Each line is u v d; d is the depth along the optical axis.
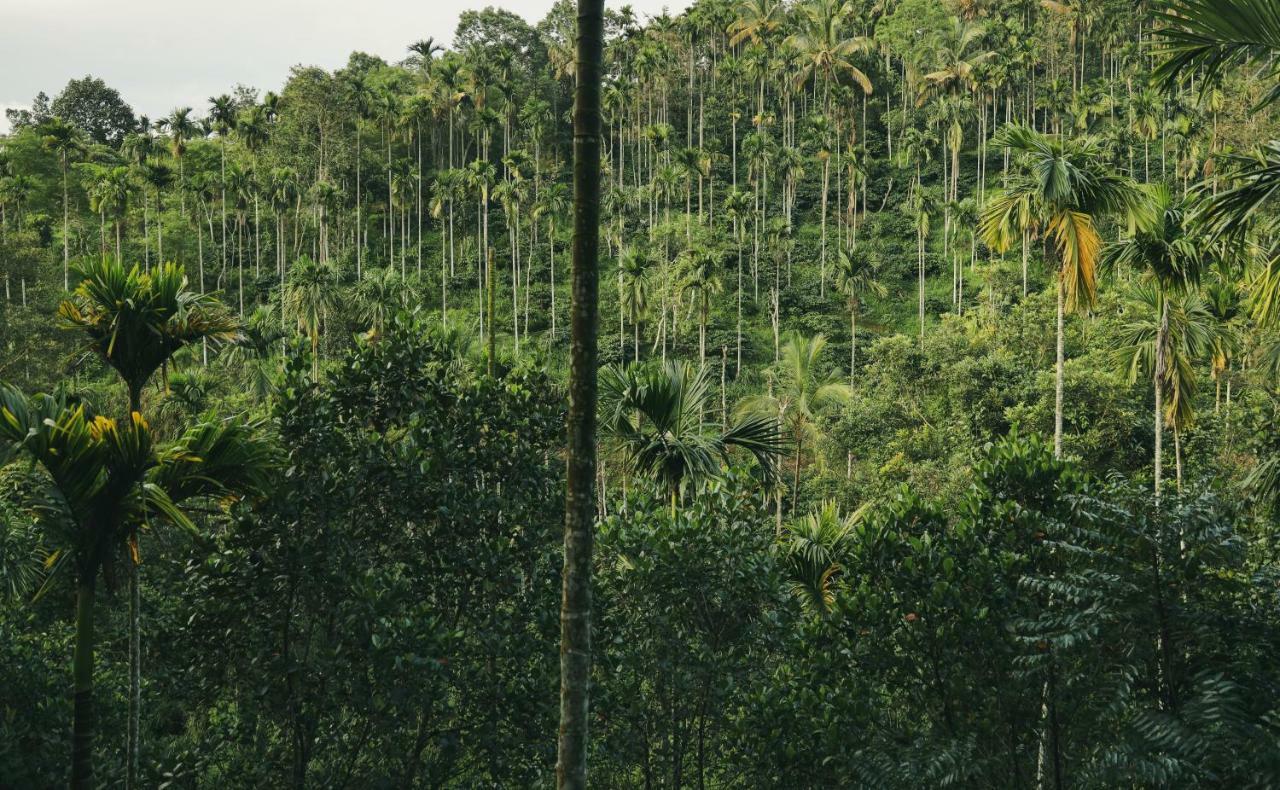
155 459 7.82
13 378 30.80
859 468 32.72
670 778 9.89
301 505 8.98
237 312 68.44
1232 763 5.75
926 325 64.38
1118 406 25.20
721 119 89.69
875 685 8.70
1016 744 7.91
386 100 79.62
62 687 10.42
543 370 10.57
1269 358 13.69
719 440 11.34
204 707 9.48
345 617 8.80
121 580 12.20
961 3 88.56
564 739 5.59
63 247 71.56
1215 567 6.68
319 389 9.73
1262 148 7.49
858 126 88.62
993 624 7.83
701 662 9.60
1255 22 6.32
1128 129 67.81
